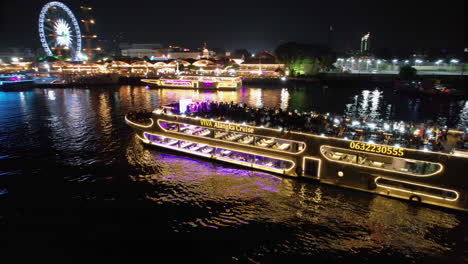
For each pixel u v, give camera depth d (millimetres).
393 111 60625
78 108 59406
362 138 21688
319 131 23062
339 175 22078
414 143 20219
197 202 20875
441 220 18484
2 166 27516
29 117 49719
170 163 27531
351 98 77938
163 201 21047
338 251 16203
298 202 20734
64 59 142625
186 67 152750
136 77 119250
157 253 15945
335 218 18969
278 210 19875
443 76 111562
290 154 23562
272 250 16250
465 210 18406
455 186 18297
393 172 19969
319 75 124125
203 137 27516
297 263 15336
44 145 33656
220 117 27250
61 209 20188
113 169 26516
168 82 102188
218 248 16359
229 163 26703
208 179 24172
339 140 21391
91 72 135125
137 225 18328
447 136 22188
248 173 25094
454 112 60125
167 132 29891
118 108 59594
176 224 18422
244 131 25141
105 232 17688
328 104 67688
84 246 16531
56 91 93375
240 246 16516
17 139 36156
